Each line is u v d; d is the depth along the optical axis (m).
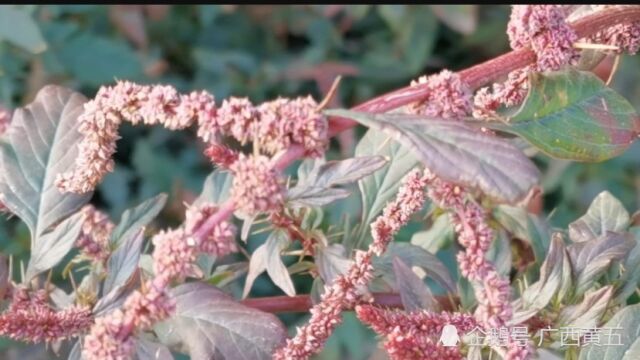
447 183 0.52
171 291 0.56
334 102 1.39
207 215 0.50
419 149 0.49
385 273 0.61
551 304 0.59
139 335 0.54
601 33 0.56
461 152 0.49
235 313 0.56
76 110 0.61
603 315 0.58
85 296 0.57
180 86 1.42
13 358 0.83
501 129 0.52
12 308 0.57
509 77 0.55
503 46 1.47
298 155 0.50
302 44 1.57
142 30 1.39
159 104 0.51
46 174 0.60
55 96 0.61
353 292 0.55
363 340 1.05
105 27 1.39
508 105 0.55
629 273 0.61
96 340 0.49
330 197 0.55
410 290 0.57
